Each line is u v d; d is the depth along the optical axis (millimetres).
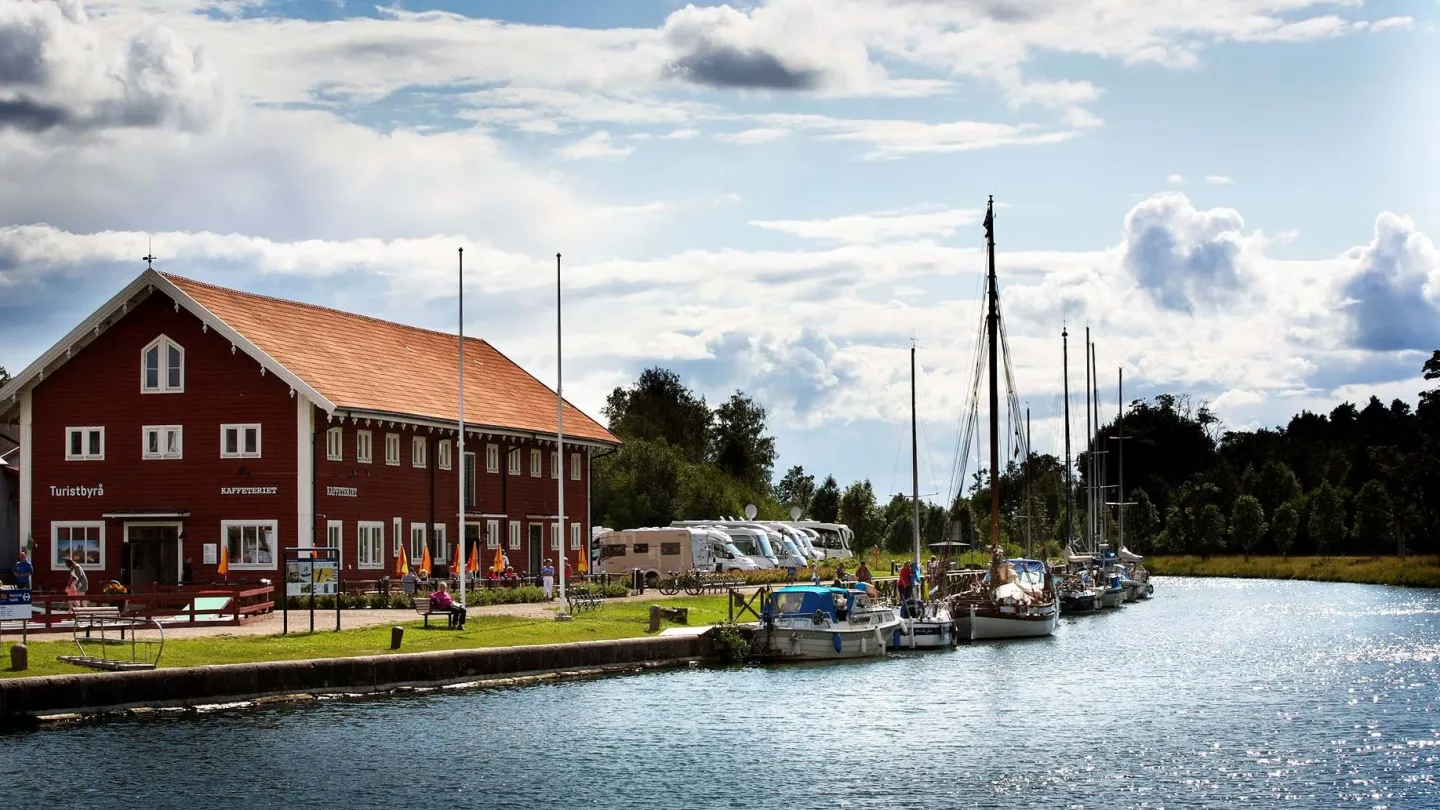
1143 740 43312
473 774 37781
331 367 74625
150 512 70625
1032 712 48188
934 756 40812
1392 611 93312
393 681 47812
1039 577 90375
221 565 68750
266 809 34188
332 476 70750
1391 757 40906
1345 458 195125
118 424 71625
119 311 71188
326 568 53656
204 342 71000
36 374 71812
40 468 72375
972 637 71875
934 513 144250
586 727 43969
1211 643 71625
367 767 38188
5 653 44625
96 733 40188
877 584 79188
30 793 34594
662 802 35438
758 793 36406
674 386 197500
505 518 84875
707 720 45594
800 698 50156
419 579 71188
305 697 45625
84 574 64250
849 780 37781
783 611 61656
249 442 70125
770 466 195375
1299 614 91812
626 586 84125
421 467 77812
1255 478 179625
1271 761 40344
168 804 34219
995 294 78938
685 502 138375
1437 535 142750
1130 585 107312
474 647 51156
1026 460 96375
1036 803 35656
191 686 43344
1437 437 143125
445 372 86688
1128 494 178375
